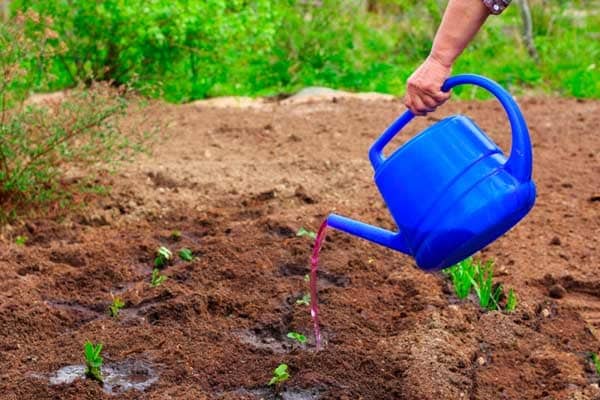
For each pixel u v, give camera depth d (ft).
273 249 18.66
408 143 12.75
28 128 20.36
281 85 36.52
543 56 39.50
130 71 34.14
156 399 13.46
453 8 12.24
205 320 15.99
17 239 19.76
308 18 40.63
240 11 36.14
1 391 13.70
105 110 20.56
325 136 27.55
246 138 27.43
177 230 20.25
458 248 12.50
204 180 22.80
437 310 16.14
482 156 12.48
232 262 18.10
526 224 20.26
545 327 15.76
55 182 21.27
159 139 26.23
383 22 43.96
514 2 45.34
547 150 25.94
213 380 14.12
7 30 20.83
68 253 18.62
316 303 15.81
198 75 35.35
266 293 17.02
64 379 14.24
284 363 14.44
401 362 14.38
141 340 15.28
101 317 16.30
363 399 13.61
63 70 34.55
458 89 35.01
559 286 17.04
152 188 22.26
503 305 16.55
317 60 37.73
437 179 12.47
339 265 18.03
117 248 18.86
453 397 13.58
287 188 22.50
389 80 36.94
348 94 34.30
